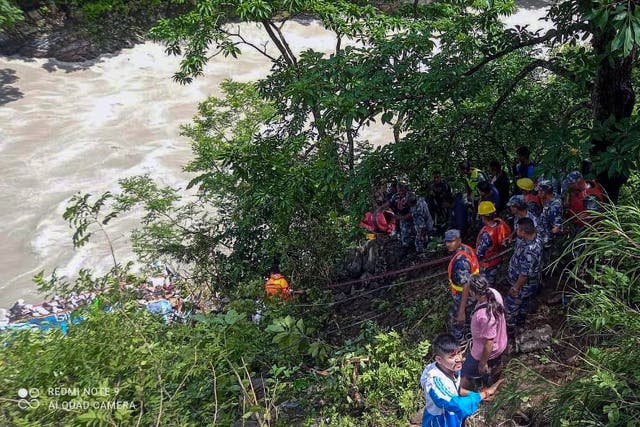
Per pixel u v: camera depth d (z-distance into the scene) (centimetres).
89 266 1733
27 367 546
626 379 475
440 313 778
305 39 3281
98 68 3062
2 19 2634
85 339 579
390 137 2331
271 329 711
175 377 576
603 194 696
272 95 1273
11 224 1958
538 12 3167
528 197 773
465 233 947
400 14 1475
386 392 648
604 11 548
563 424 464
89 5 3073
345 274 1027
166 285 1275
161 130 2598
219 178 1299
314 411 659
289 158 1072
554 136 675
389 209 1072
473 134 995
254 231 1247
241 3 1273
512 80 967
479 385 607
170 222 1438
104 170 2272
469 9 1602
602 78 740
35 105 2730
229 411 644
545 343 641
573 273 569
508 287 759
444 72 856
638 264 508
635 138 599
